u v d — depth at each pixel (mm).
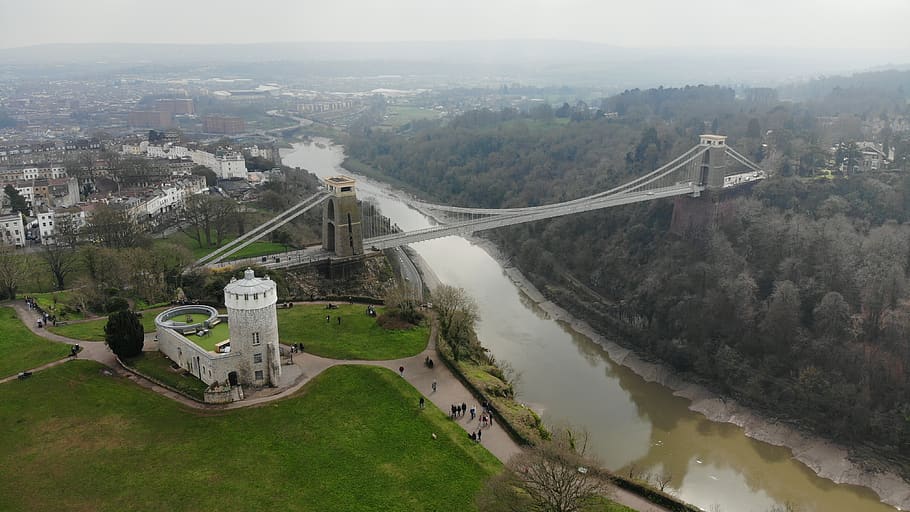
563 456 72812
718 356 147875
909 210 180375
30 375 102250
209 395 97188
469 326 125125
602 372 154250
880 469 117438
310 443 90188
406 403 100875
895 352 129500
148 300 142250
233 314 98250
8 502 75812
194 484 80938
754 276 164625
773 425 131125
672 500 80500
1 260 137875
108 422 92125
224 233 199375
